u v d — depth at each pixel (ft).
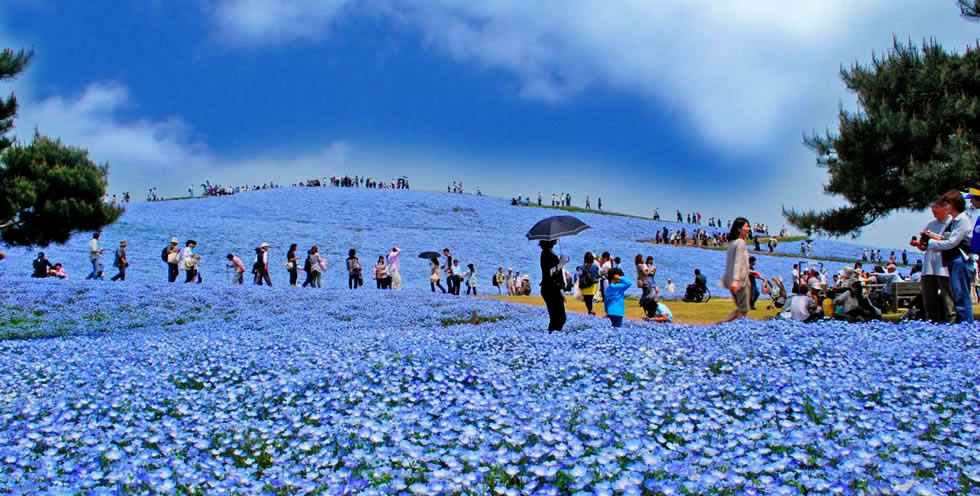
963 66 60.75
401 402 23.20
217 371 30.50
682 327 39.68
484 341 35.63
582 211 285.84
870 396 20.97
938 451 14.82
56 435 19.13
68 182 81.20
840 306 54.70
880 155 63.21
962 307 36.11
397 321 64.69
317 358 31.19
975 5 59.98
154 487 14.01
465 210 241.14
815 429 16.99
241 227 172.04
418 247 162.71
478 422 19.17
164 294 74.38
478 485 13.70
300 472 15.67
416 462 15.58
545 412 18.99
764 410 19.94
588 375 25.17
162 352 36.52
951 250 36.65
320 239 163.53
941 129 60.95
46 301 68.69
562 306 45.78
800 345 29.66
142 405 23.72
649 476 13.96
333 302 75.72
